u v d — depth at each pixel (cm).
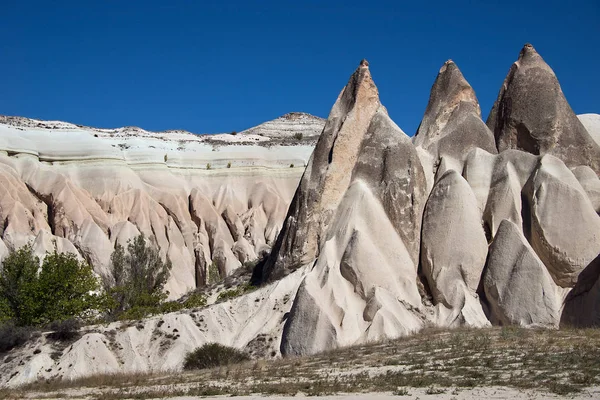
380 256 3180
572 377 1842
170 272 5844
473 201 3306
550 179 3262
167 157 7144
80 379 2647
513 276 3048
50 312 3528
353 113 3591
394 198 3378
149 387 2259
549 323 2941
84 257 5616
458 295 3111
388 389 1867
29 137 6762
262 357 2983
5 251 5338
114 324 3294
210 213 6619
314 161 3588
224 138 8412
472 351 2275
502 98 3866
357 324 2977
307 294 2989
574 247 3134
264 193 6975
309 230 3438
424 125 3884
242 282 3825
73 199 6153
